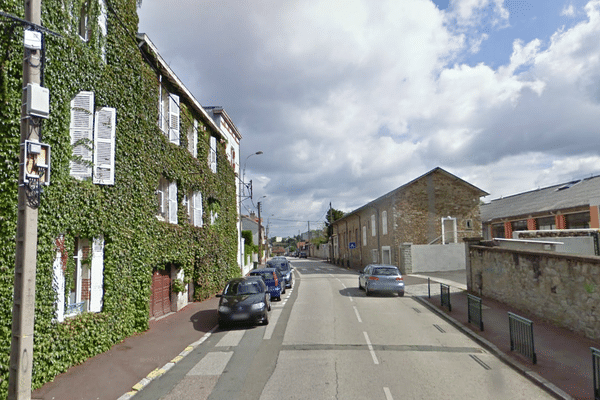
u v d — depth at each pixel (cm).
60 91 888
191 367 880
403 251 3114
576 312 1073
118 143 1112
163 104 1573
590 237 1658
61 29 905
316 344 1048
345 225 5628
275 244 17688
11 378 601
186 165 1716
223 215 2441
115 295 1076
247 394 698
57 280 856
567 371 789
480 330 1167
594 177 3022
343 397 670
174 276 1678
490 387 720
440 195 3306
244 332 1239
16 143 768
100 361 920
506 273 1547
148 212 1296
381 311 1555
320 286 2536
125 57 1172
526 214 3123
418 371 812
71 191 904
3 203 747
